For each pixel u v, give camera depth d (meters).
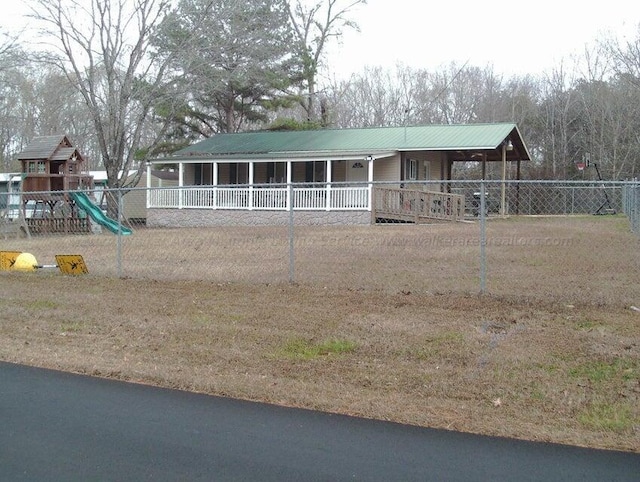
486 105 50.16
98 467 4.22
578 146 43.47
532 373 5.99
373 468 4.21
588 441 4.67
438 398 5.60
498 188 29.28
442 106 52.62
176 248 14.84
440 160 29.00
